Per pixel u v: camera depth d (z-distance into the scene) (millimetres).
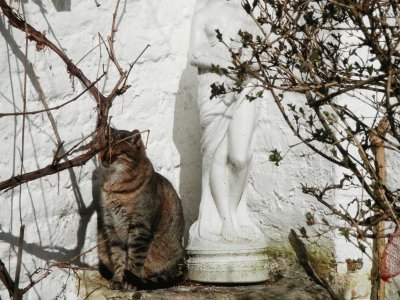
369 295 3541
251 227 3439
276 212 3666
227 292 3303
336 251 3502
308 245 3582
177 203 3510
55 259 3246
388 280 3451
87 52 3369
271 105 3646
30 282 3049
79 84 3320
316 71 2607
